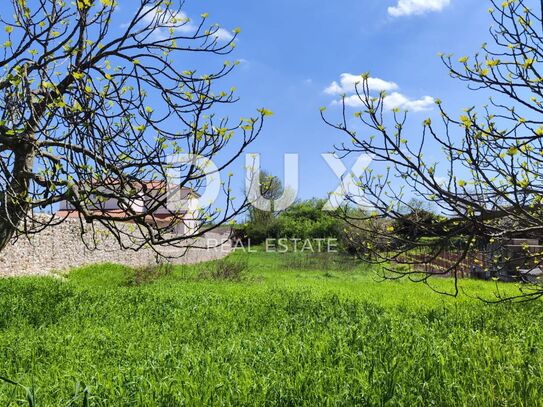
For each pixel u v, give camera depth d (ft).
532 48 12.67
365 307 31.32
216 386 13.96
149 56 16.75
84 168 14.44
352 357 17.11
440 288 46.39
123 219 15.01
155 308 30.19
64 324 24.57
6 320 25.13
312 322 24.77
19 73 14.73
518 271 16.55
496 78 12.76
